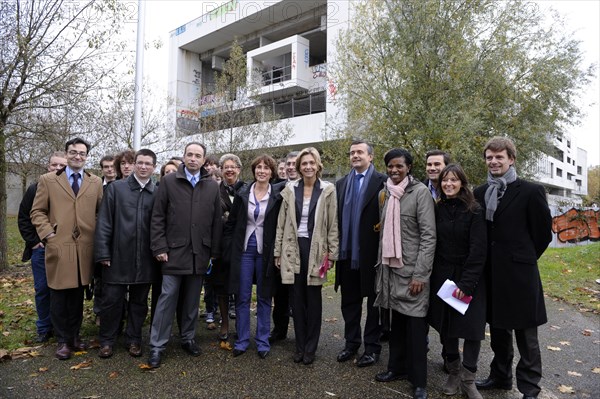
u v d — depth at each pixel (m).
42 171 12.66
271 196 4.30
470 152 13.05
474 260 3.27
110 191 4.19
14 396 3.32
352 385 3.62
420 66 14.48
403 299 3.52
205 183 4.32
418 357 3.42
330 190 4.16
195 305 4.26
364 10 15.65
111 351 4.16
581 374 4.06
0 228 9.26
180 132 18.02
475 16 14.85
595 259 10.82
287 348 4.48
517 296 3.30
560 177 55.97
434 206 3.58
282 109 28.41
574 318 6.00
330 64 18.42
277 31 32.56
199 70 38.22
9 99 8.55
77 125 10.54
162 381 3.63
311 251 4.04
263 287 4.20
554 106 14.66
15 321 5.27
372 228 3.98
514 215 3.35
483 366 4.17
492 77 14.30
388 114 14.68
